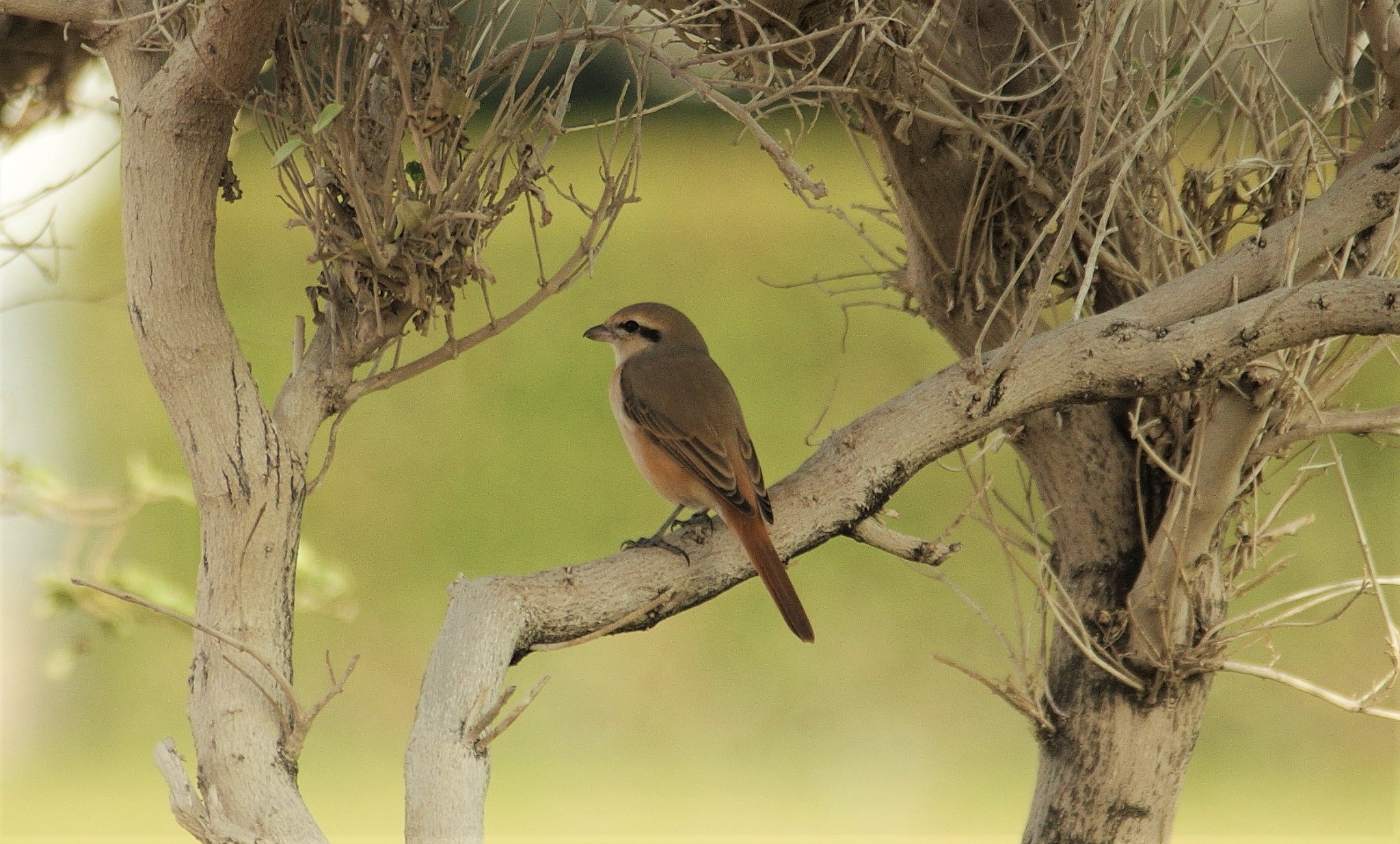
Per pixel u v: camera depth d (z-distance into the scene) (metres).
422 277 6.02
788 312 27.55
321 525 20.20
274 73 6.08
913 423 6.73
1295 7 7.74
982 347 7.23
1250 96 7.03
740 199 34.72
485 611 6.18
